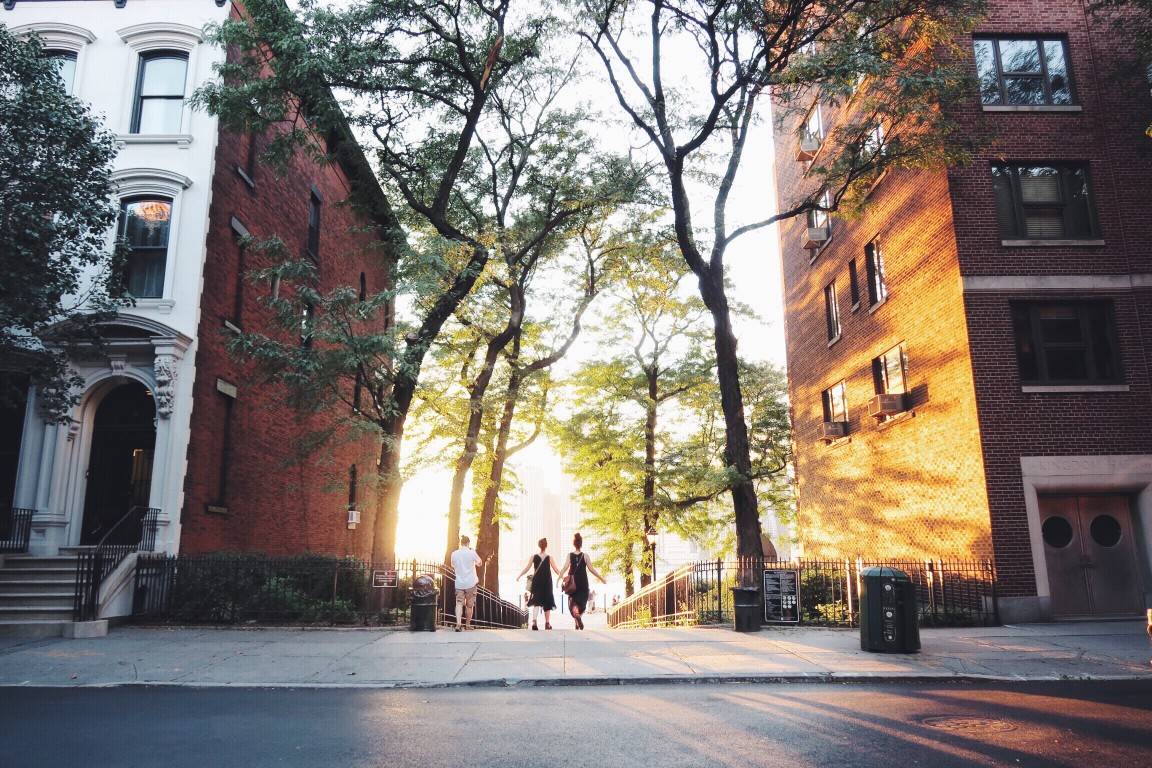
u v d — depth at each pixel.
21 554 15.03
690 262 16.28
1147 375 15.14
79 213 12.98
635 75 16.53
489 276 19.62
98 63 17.61
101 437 16.62
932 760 5.70
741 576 14.52
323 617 14.23
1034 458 14.83
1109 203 15.87
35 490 15.67
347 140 17.77
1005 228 15.91
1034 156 16.00
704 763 5.66
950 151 14.43
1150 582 14.74
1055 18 16.61
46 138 12.34
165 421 15.56
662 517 27.61
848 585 14.32
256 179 19.30
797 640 11.87
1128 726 6.72
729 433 15.62
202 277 16.50
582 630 13.74
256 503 18.91
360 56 15.30
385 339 14.38
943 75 13.80
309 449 15.88
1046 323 15.52
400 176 18.64
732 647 11.16
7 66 12.42
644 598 22.83
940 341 16.31
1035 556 14.52
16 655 10.60
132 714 7.32
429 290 14.93
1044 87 16.47
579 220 21.38
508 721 7.00
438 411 21.34
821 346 24.06
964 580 15.05
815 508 24.88
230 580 14.46
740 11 14.68
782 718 7.07
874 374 19.86
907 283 17.78
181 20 17.75
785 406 32.34
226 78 15.93
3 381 14.45
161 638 12.20
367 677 9.16
